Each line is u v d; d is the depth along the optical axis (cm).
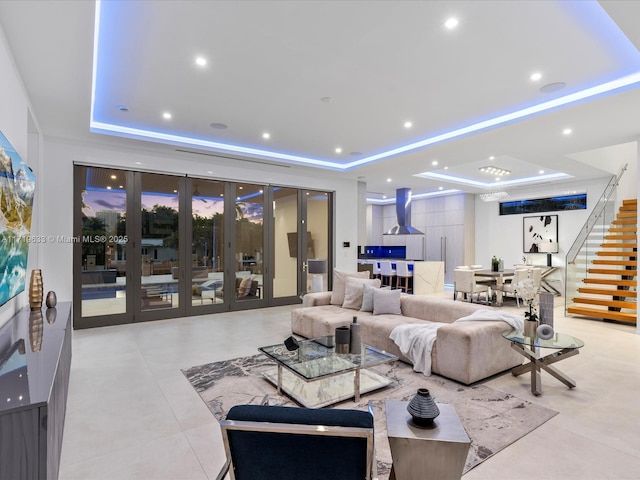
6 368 187
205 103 440
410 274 1005
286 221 786
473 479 205
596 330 563
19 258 287
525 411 289
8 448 140
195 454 231
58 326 285
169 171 628
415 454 166
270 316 657
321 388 329
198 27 287
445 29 290
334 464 131
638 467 217
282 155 689
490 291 998
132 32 293
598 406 298
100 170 580
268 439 130
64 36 278
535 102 438
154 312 623
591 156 728
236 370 378
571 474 210
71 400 306
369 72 362
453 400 309
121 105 446
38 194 491
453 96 420
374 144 620
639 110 428
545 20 279
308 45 313
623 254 718
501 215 1109
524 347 358
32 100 397
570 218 966
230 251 707
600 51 324
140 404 299
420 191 1146
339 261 853
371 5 261
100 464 220
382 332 421
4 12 248
